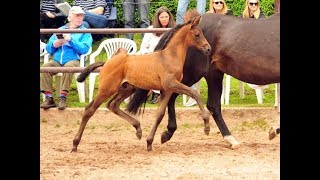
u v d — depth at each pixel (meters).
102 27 18.06
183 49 12.76
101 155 12.33
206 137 14.61
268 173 10.78
